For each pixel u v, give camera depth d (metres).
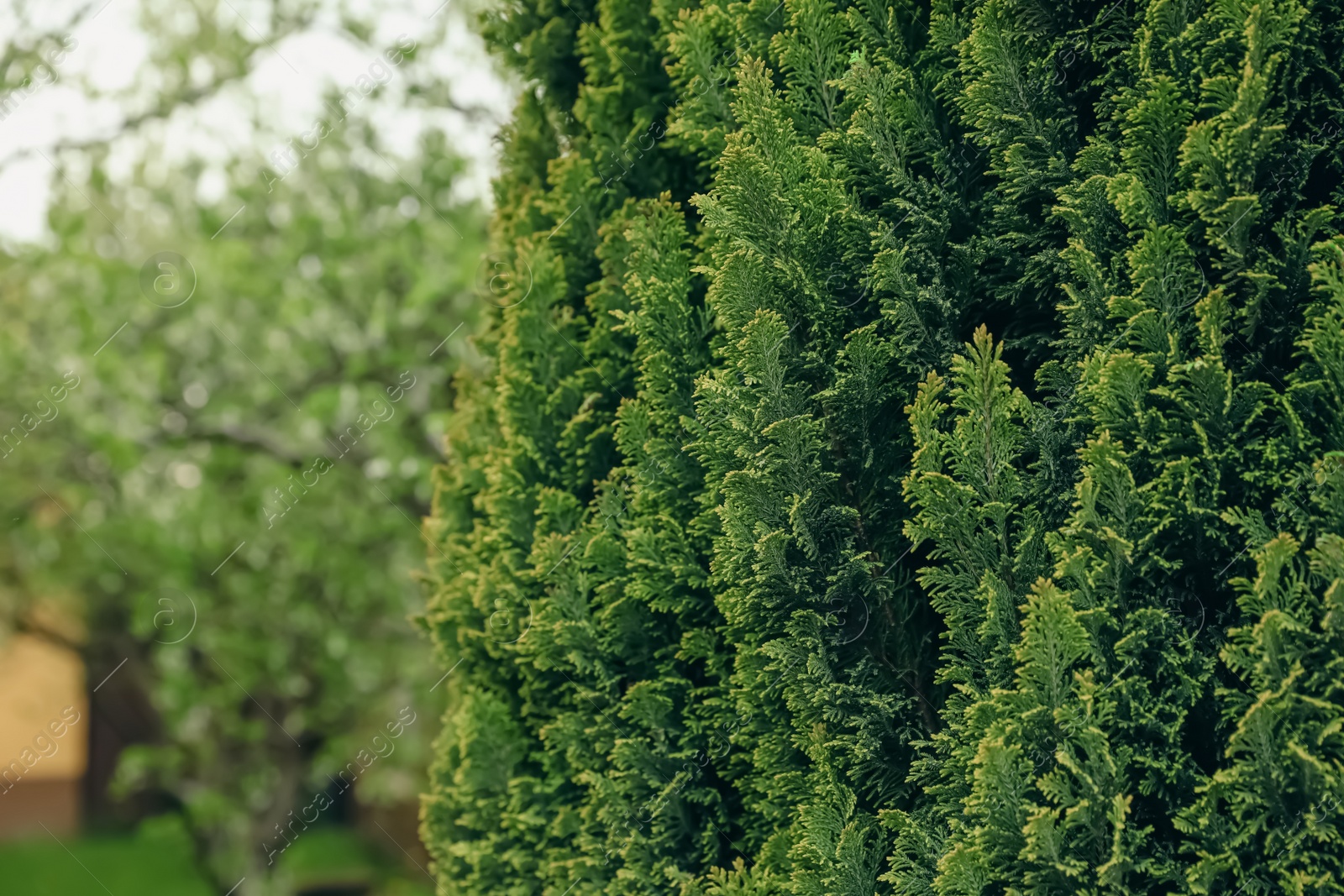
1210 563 2.29
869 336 2.59
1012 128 2.52
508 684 4.03
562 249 3.78
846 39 2.86
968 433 2.43
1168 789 2.28
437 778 4.31
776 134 2.68
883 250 2.54
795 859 2.75
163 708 9.02
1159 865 2.22
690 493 3.16
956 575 2.48
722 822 3.22
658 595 3.28
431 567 4.47
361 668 8.73
